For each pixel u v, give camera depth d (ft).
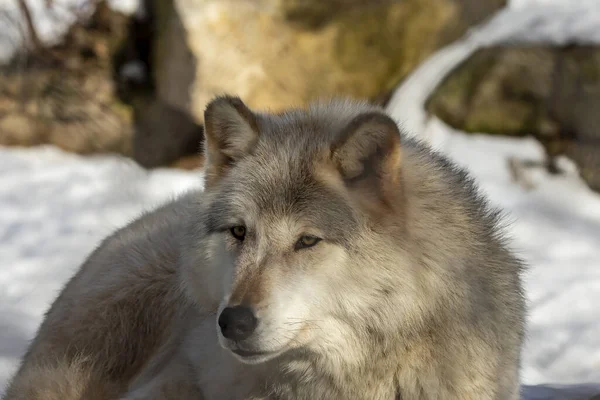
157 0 63.10
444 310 18.76
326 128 19.69
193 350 21.85
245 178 19.33
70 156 61.82
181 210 25.73
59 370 23.58
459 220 19.62
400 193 18.52
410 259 18.35
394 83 59.21
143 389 22.09
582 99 53.36
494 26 60.03
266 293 17.80
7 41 65.57
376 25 58.29
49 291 43.09
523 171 53.26
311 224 18.26
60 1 66.54
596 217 50.34
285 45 56.59
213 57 56.18
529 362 36.11
